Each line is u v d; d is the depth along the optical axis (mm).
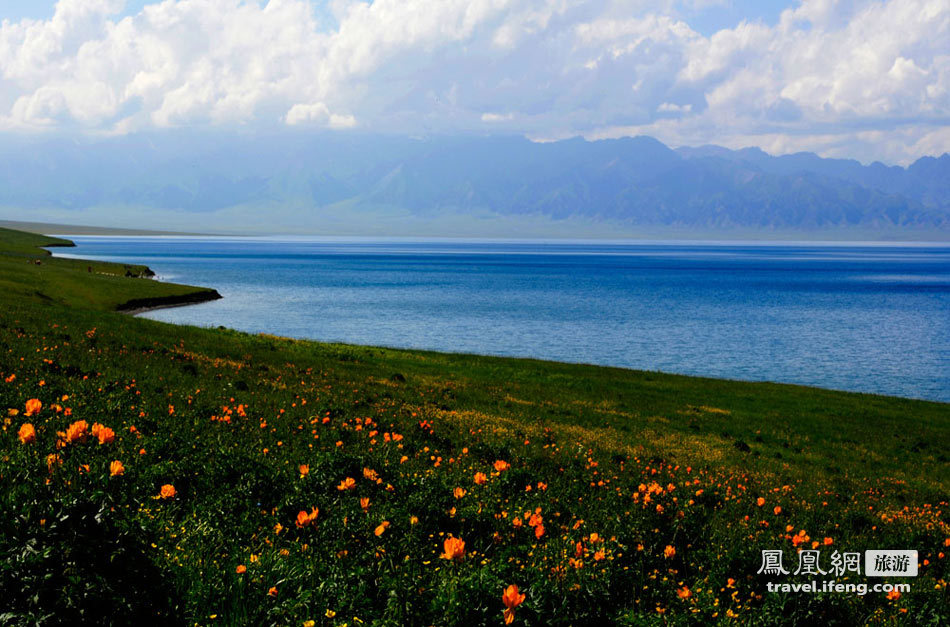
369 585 6172
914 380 68750
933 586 9656
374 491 9383
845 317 124688
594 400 42500
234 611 5434
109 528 5168
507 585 6020
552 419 32688
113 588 4773
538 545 8281
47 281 91250
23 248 181875
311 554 7145
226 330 53312
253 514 8297
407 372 45938
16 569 4461
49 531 4828
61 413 11812
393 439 15312
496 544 8227
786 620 7152
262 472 9594
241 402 21016
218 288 148250
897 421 43500
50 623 4312
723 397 48719
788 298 162625
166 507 7738
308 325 95188
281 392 25641
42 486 5898
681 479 19375
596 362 74500
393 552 7098
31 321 33938
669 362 75875
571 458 20047
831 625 7293
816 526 15602
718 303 147000
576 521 10258
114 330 38781
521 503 10789
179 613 5164
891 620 7820
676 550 9344
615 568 7508
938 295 176250
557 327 103125
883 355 83625
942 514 20766
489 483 11414
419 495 9016
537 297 153375
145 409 15328
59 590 4434
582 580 6770
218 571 6059
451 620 5488
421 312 117375
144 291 106125
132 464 8859
